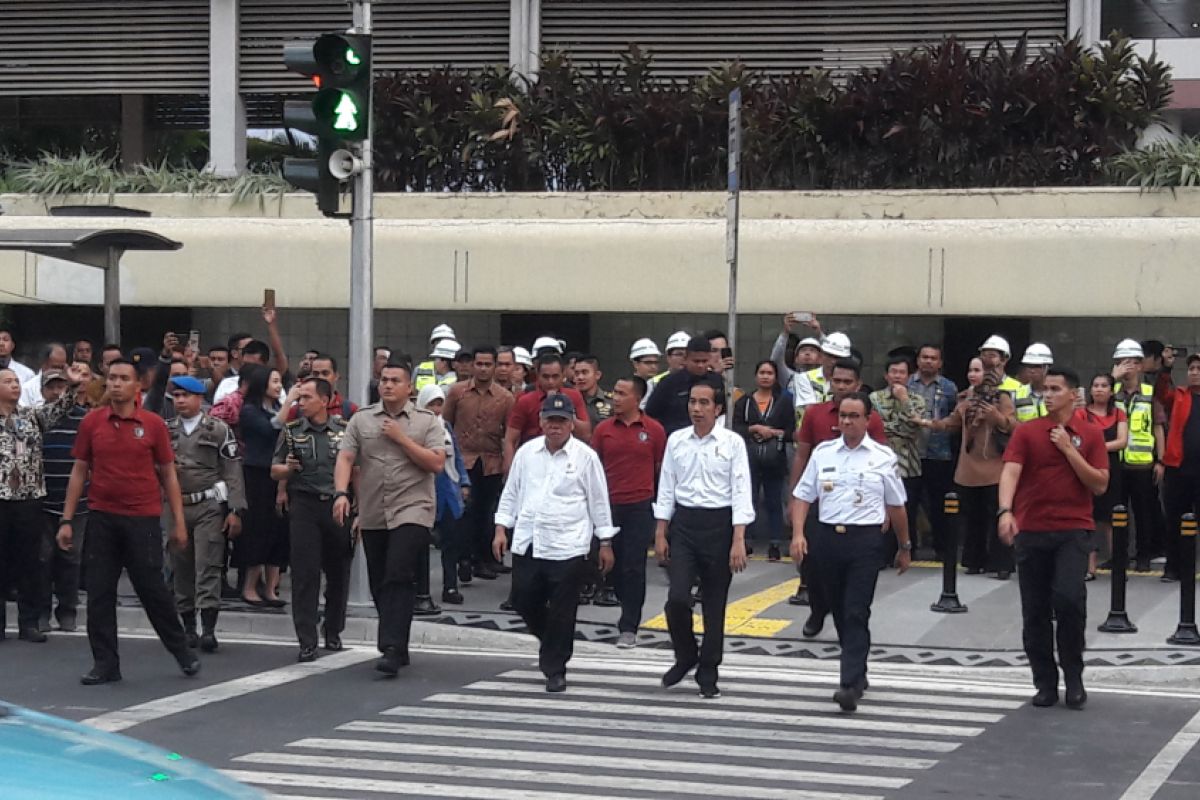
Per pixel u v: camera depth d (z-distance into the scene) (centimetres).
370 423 1212
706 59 2281
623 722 1055
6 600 1420
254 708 1086
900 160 1980
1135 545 1730
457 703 1109
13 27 2448
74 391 1388
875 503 1097
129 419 1169
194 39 2406
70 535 1188
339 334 2088
